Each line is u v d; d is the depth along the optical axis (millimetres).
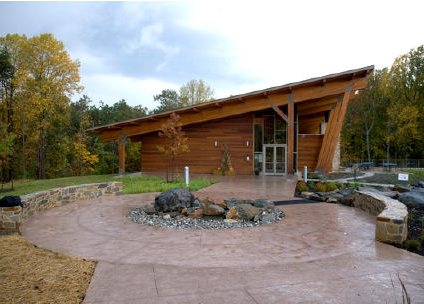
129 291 3982
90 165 38344
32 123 31297
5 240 6379
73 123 38719
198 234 6848
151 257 5332
